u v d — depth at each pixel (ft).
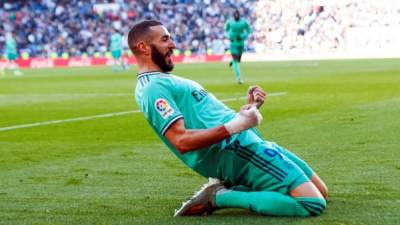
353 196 26.35
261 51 217.77
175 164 35.40
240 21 98.48
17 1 225.35
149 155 38.65
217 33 222.48
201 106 23.94
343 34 212.64
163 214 24.50
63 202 26.94
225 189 23.84
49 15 224.94
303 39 216.13
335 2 215.72
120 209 25.49
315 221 22.45
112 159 37.58
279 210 23.07
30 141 45.85
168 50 23.93
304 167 25.05
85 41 222.28
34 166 35.99
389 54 200.64
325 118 52.24
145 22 24.03
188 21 225.15
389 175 30.45
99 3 227.81
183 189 29.14
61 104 73.51
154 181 31.01
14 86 109.29
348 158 35.17
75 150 41.42
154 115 23.34
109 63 216.13
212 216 23.84
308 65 152.25
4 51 215.10
